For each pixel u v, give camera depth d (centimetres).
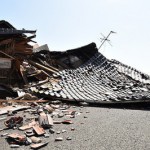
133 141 622
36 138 640
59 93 1540
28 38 2303
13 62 1886
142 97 1356
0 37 2111
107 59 3022
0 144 609
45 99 1459
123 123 828
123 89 1905
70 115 983
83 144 603
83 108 1210
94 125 800
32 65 2248
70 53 2923
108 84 2120
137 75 2847
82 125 802
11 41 2138
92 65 2784
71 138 655
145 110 1169
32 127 763
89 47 3020
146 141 621
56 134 696
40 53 2702
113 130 731
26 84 1848
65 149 569
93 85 1998
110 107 1291
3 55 1856
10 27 2416
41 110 1023
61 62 2825
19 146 595
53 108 1165
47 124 773
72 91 1648
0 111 1007
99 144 602
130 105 1305
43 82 1839
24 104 1230
